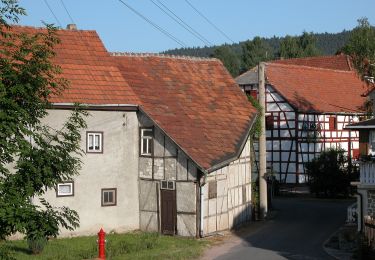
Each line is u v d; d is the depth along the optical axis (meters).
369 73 37.34
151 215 24.94
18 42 12.38
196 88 28.48
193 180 23.64
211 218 24.33
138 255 19.34
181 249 20.81
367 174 22.55
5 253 9.46
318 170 37.88
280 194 40.09
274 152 45.44
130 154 25.16
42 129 10.38
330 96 48.44
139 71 27.50
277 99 45.28
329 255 20.08
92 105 23.97
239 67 107.38
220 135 25.89
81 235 23.86
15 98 9.66
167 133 24.12
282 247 21.67
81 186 23.94
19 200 9.16
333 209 32.78
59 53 25.55
